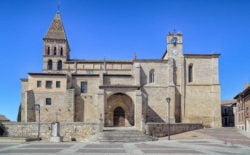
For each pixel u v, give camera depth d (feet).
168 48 210.18
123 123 192.13
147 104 200.95
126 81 206.69
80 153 77.20
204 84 207.10
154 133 153.28
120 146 99.14
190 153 77.77
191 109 203.10
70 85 201.26
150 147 95.20
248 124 179.11
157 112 199.93
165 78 206.39
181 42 211.20
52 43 264.52
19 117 219.41
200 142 114.32
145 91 203.00
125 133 137.90
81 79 203.62
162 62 208.44
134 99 178.50
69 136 150.41
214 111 202.49
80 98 200.23
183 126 165.99
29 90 194.29
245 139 124.88
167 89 204.13
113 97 193.36
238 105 212.84
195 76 208.23
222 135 143.43
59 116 194.29
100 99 173.17
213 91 205.16
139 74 203.00
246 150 86.17
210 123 201.67
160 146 98.84
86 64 235.81
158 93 203.21
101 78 201.26
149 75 206.39
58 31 272.31
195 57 211.00
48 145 101.91
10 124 154.92
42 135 152.56
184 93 204.74
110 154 75.36
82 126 151.02
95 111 199.41
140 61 207.31
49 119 193.26
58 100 196.34
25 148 90.02
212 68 209.36
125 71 232.73
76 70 233.55
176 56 209.67
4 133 154.30
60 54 263.70
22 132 153.69
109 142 120.98
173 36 211.61
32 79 197.67
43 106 194.49
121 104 193.77
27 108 190.70
